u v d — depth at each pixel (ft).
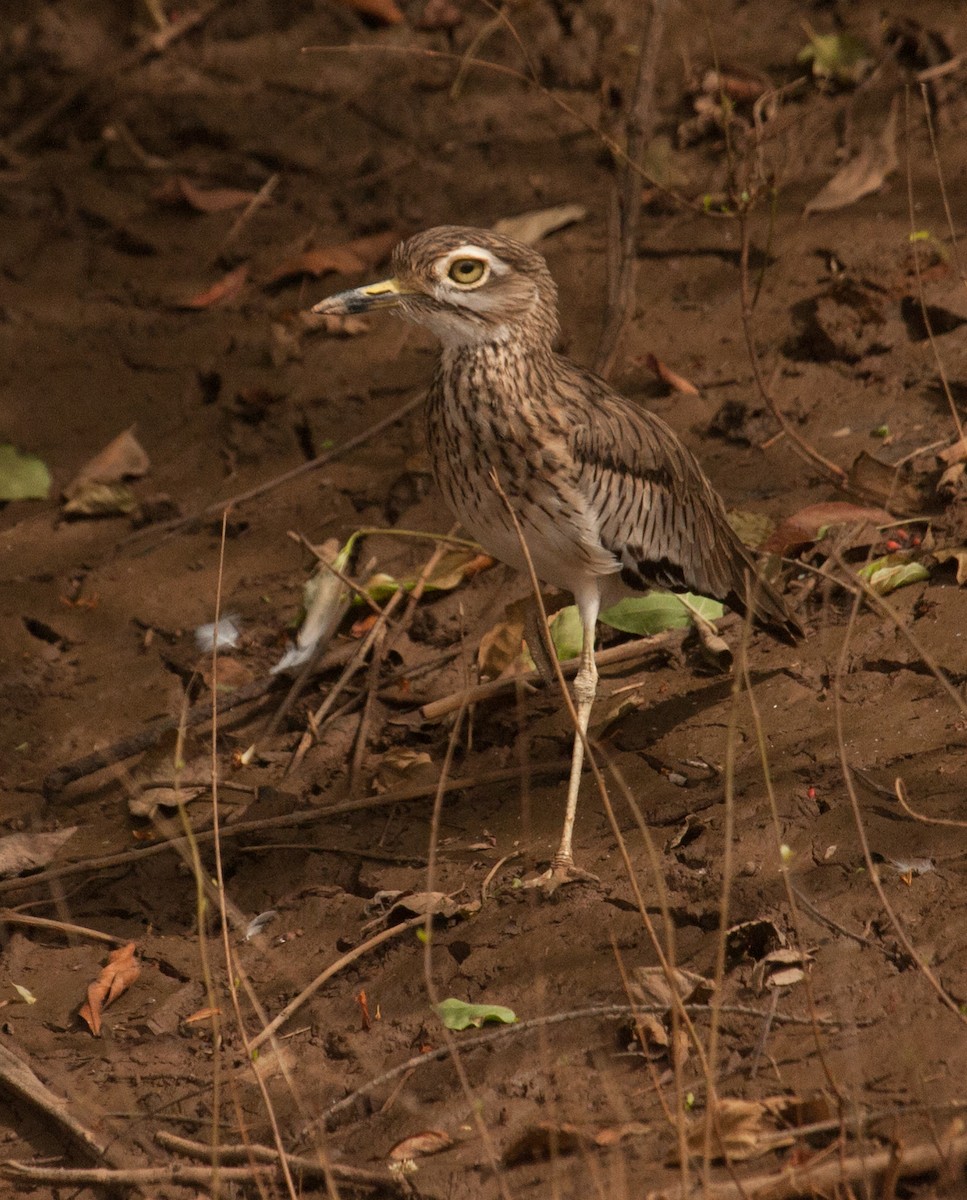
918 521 32.04
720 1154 20.01
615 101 50.34
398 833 28.27
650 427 28.66
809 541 32.14
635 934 24.48
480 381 26.73
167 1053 24.39
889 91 47.50
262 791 29.76
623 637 32.22
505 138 50.21
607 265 39.96
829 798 26.08
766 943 23.41
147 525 38.24
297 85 54.44
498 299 26.50
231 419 40.96
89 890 28.14
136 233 48.57
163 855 28.66
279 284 45.75
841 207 43.29
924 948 22.71
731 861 25.20
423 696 31.60
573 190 47.32
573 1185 20.31
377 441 39.45
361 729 30.58
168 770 30.12
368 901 26.61
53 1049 24.64
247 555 36.60
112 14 59.26
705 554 29.37
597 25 53.67
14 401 42.57
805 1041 21.67
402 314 26.86
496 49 54.08
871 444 35.01
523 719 27.30
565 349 40.98
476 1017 23.47
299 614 33.58
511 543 27.84
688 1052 21.89
